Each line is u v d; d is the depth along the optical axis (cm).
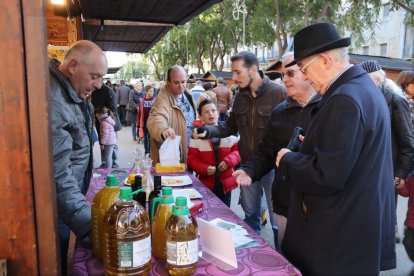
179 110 321
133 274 106
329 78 144
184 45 2789
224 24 1920
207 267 124
